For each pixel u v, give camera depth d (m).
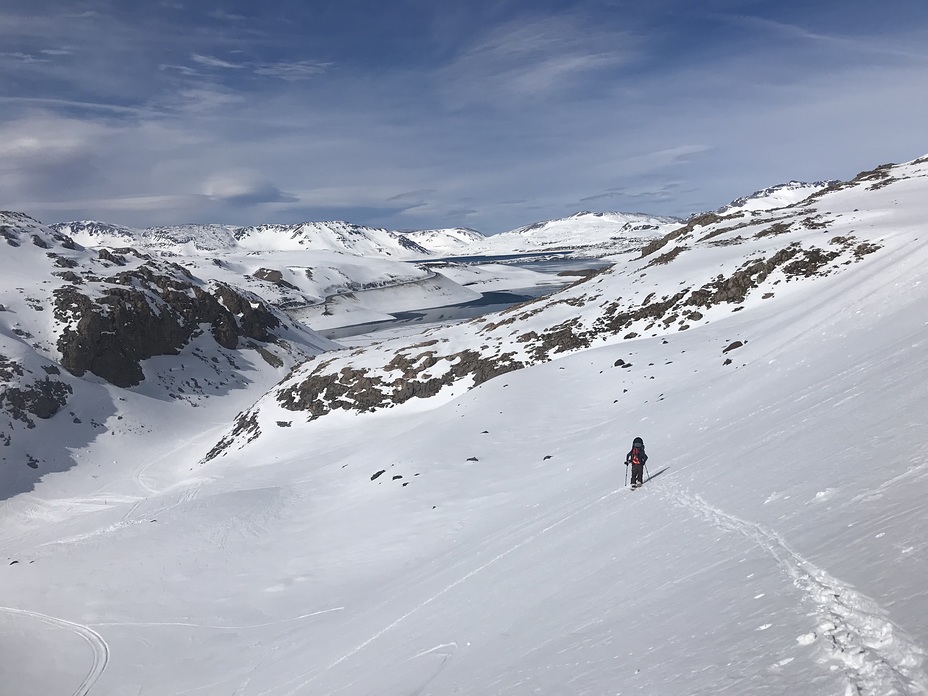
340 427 73.81
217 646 25.31
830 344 25.48
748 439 16.98
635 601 9.34
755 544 8.82
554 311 84.62
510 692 8.11
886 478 8.51
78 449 85.88
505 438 45.56
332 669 16.47
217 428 97.62
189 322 125.94
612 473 23.33
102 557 36.38
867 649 4.59
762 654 5.37
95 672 24.59
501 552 19.41
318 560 32.66
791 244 71.75
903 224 69.81
